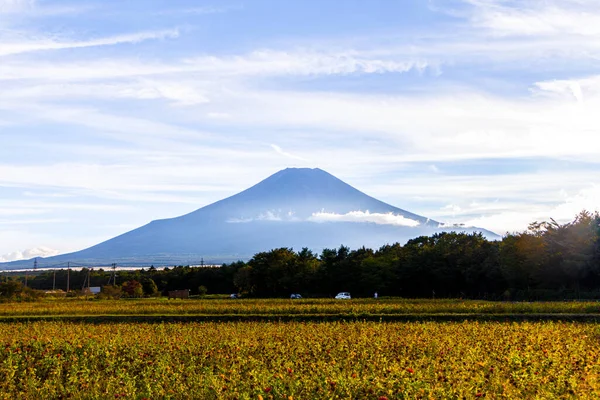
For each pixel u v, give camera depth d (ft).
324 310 145.89
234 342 76.38
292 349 67.31
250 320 132.87
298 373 50.78
